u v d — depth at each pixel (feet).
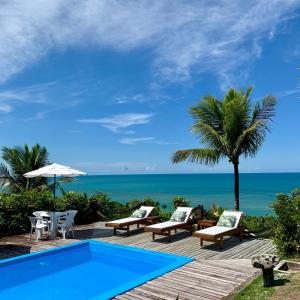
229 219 33.65
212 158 43.70
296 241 26.61
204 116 43.65
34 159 64.03
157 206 50.16
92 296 21.68
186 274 23.17
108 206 51.06
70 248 32.50
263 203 111.04
